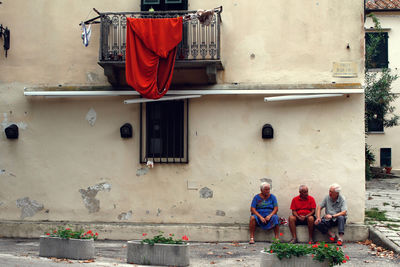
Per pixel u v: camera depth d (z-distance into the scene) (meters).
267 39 10.07
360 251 8.50
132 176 10.23
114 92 10.12
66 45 10.45
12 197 10.45
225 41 10.12
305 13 10.03
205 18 9.27
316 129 9.91
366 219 10.32
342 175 9.81
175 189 10.13
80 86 10.33
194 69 10.00
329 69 9.91
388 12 20.52
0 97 10.56
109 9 10.35
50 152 10.42
